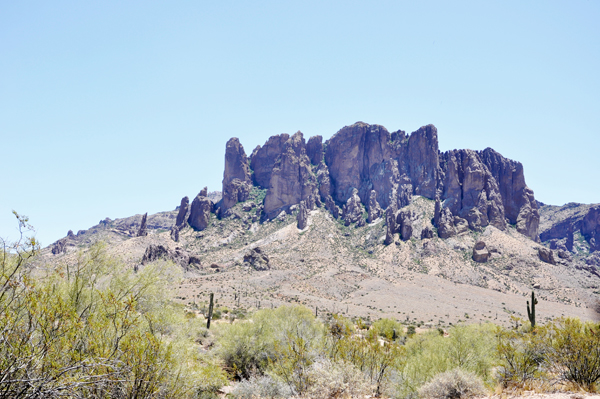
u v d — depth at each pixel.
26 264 7.58
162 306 12.66
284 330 20.83
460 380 12.71
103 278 11.53
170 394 8.67
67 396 6.22
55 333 6.75
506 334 15.32
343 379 11.86
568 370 12.74
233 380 18.81
